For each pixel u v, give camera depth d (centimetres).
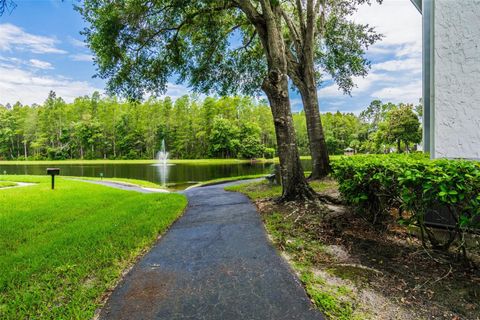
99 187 1081
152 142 4872
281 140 532
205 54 870
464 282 212
